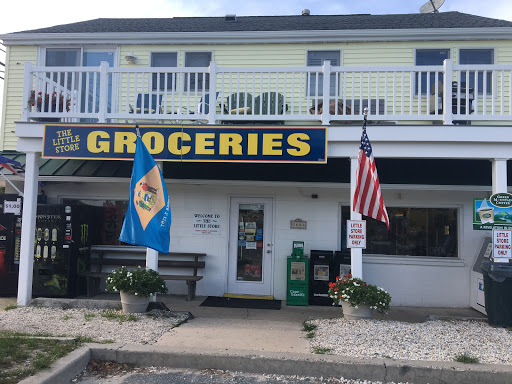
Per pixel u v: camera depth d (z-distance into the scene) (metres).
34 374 4.16
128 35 9.85
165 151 6.89
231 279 8.81
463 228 8.39
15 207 8.21
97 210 9.09
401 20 10.70
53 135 7.06
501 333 5.75
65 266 8.09
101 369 4.77
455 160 8.44
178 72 7.26
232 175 8.62
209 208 8.94
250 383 4.47
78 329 5.78
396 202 8.59
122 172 8.65
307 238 8.69
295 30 9.75
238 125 6.83
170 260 8.91
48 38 9.96
